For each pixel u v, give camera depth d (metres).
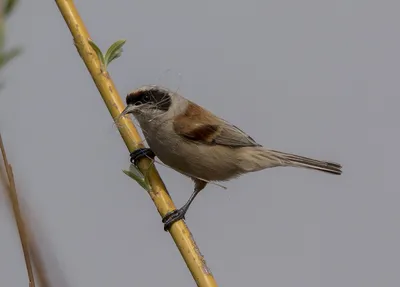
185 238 6.99
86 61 7.67
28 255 4.19
